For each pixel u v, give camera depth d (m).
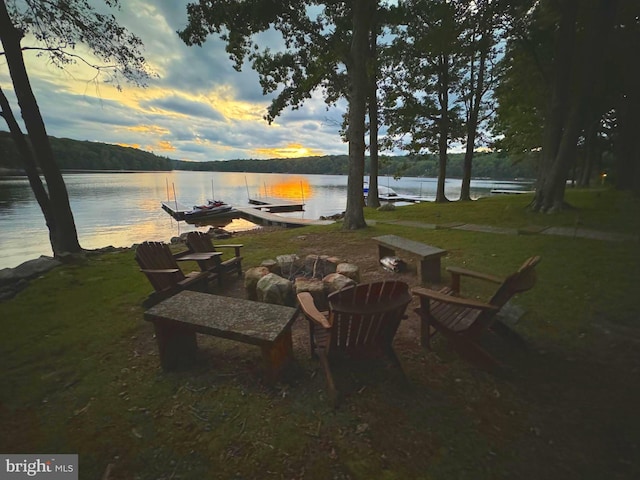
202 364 2.65
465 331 2.51
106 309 3.87
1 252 10.46
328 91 15.63
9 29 5.93
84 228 15.48
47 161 6.66
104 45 6.99
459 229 8.80
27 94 6.24
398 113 17.47
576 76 11.71
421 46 11.75
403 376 2.35
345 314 2.07
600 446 1.77
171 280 3.92
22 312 3.79
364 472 1.64
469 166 18.86
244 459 1.73
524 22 11.59
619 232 7.50
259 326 2.28
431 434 1.87
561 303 3.64
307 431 1.90
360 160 9.62
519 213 11.10
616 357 2.61
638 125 14.63
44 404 2.21
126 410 2.13
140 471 1.68
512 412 2.04
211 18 9.45
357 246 7.42
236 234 12.99
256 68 12.52
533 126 19.38
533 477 1.60
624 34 11.50
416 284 4.61
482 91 18.22
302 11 10.51
